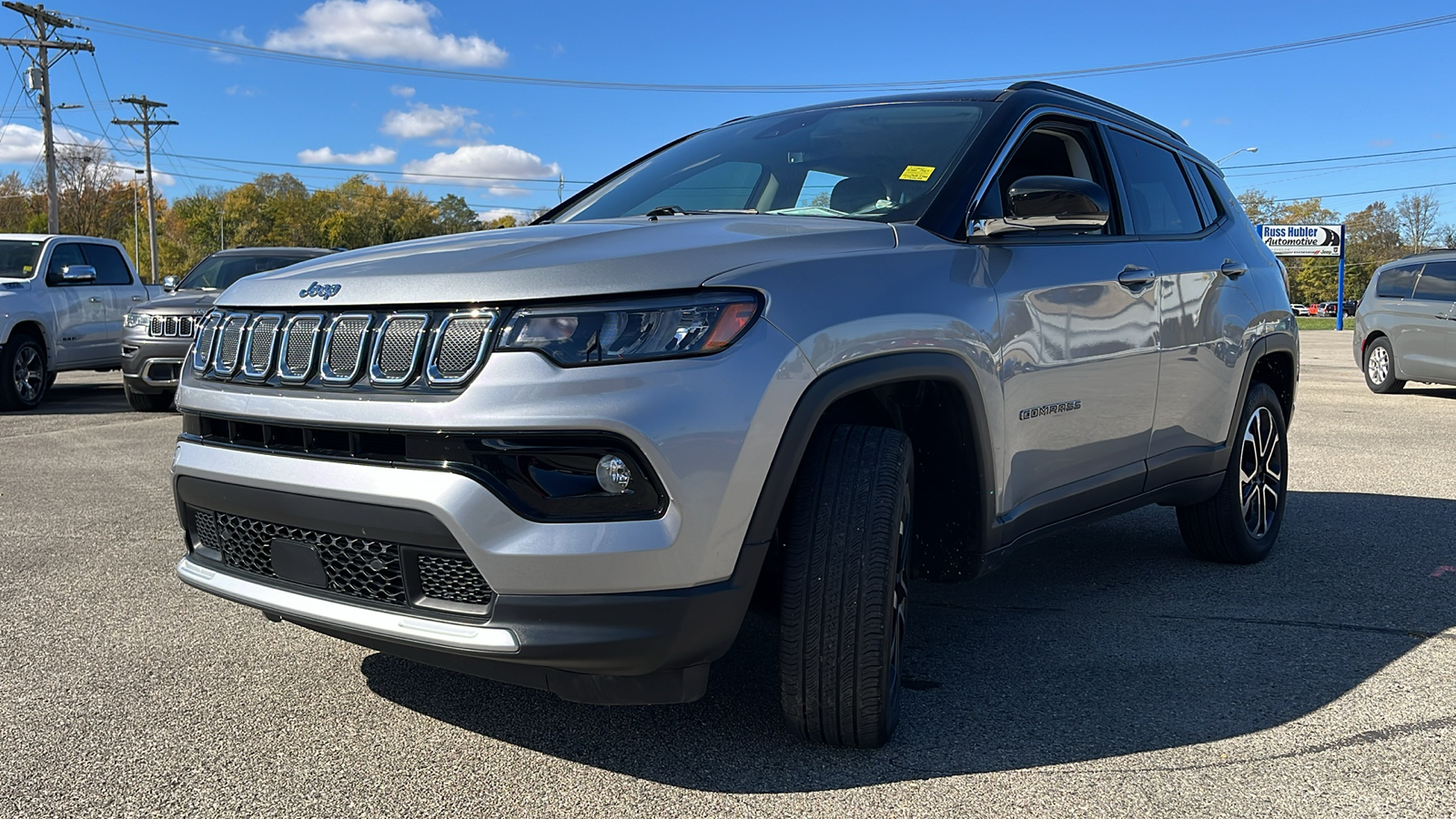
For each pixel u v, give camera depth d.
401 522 2.21
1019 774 2.44
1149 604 3.85
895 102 3.59
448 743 2.60
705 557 2.17
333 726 2.71
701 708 2.81
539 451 2.14
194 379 2.68
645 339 2.16
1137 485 3.64
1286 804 2.29
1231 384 4.14
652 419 2.12
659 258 2.25
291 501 2.37
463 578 2.23
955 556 2.92
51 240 11.36
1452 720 2.76
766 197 3.25
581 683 2.26
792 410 2.26
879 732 2.49
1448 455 7.36
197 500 2.63
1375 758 2.53
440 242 2.70
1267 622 3.63
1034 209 2.78
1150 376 3.60
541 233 2.66
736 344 2.21
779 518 2.43
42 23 37.94
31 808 2.27
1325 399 11.65
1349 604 3.85
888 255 2.62
